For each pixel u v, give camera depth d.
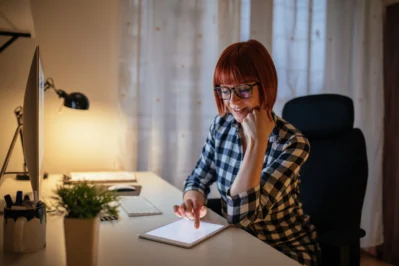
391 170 2.63
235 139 1.28
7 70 1.96
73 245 0.72
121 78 2.16
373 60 2.60
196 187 1.36
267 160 1.19
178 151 2.28
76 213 0.71
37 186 0.96
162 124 2.25
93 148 2.15
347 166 1.51
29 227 0.83
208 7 2.29
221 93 1.17
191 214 1.11
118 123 2.18
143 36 2.19
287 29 2.45
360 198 1.49
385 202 2.69
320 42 2.54
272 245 1.21
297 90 2.49
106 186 1.62
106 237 0.96
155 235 0.96
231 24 2.34
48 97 2.05
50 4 2.03
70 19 2.07
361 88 2.58
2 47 1.84
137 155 2.22
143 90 2.21
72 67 2.09
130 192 1.52
